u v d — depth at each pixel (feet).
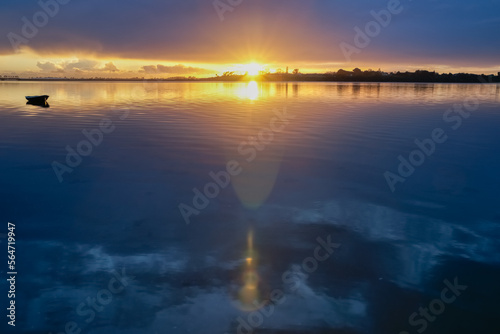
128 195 26.48
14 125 54.85
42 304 14.62
